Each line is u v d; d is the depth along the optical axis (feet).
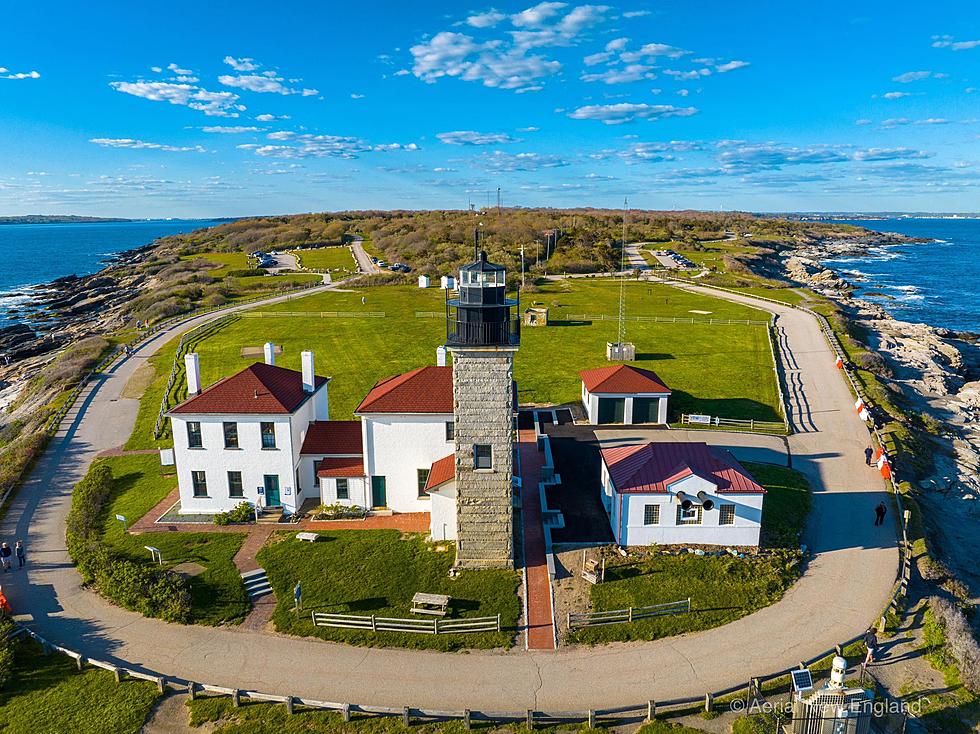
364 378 201.98
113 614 95.25
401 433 119.24
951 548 119.44
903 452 152.35
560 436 160.56
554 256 476.13
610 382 168.14
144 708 75.97
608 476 117.19
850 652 85.51
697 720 73.82
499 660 84.53
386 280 389.60
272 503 123.44
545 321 279.90
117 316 349.82
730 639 88.02
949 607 93.97
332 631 90.33
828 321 286.25
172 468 144.87
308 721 73.87
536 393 191.93
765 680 79.61
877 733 73.15
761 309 311.47
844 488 133.49
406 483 121.90
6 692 79.20
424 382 122.83
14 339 329.93
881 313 352.90
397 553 108.47
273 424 119.65
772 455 149.48
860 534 116.06
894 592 98.43
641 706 75.56
